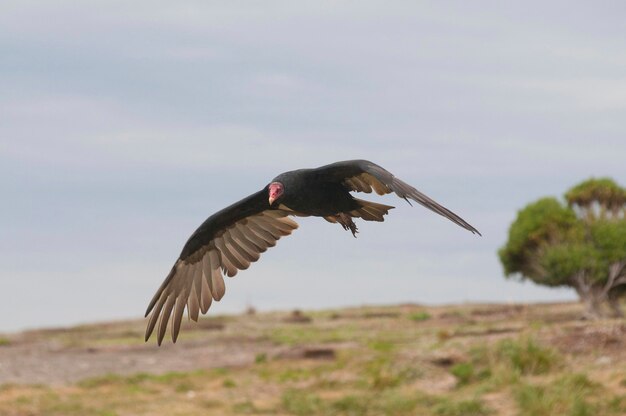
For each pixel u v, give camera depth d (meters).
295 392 17.39
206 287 8.20
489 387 16.61
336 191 7.51
